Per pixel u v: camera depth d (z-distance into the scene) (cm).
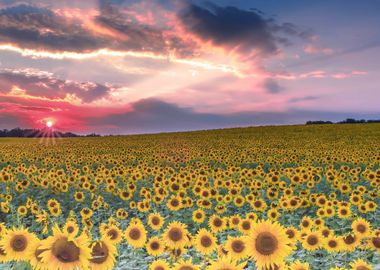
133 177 2053
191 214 1443
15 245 403
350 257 932
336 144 4456
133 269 843
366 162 2861
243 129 7800
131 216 1589
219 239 1136
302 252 967
